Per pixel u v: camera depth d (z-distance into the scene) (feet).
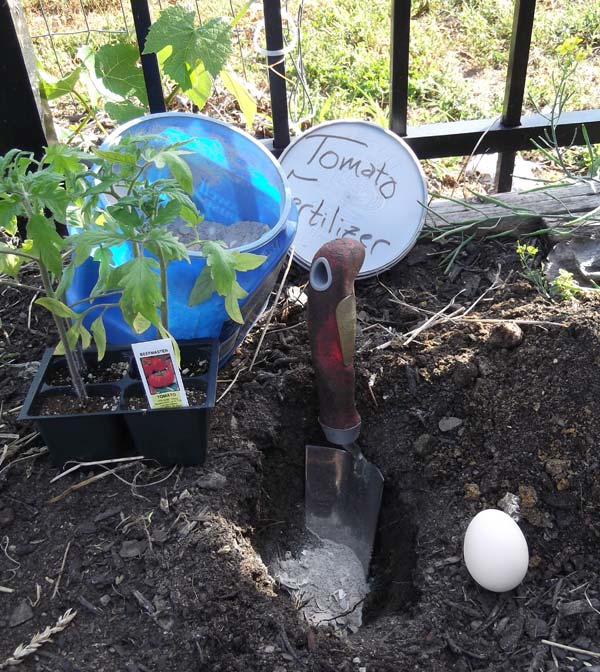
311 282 1.65
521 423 1.79
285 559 1.85
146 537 1.57
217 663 1.41
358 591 1.81
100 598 1.49
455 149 2.46
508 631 1.50
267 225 1.95
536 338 1.89
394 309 2.16
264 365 2.00
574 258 2.17
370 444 1.92
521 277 2.18
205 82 2.15
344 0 3.53
